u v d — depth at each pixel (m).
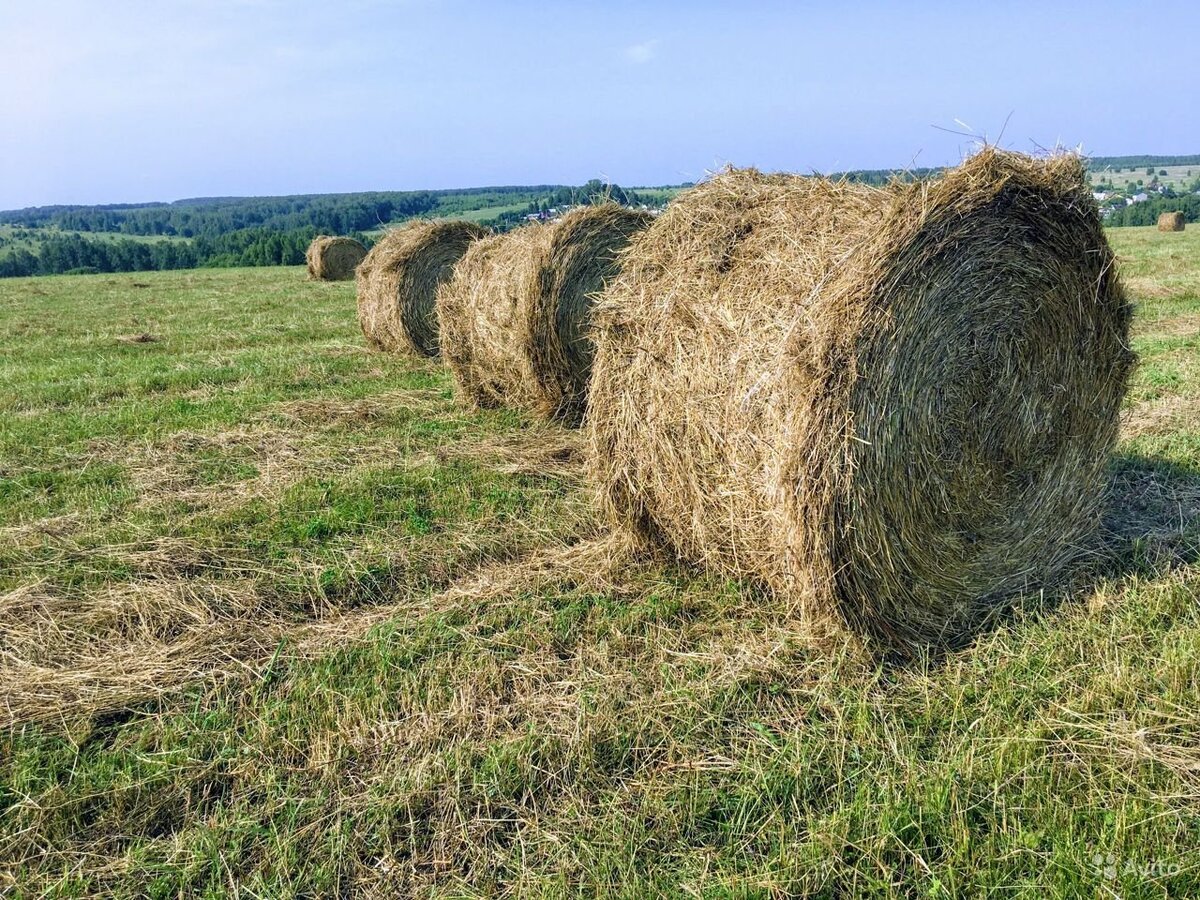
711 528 4.87
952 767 3.37
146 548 5.87
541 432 8.64
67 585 5.35
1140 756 3.42
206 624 4.85
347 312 19.14
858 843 3.05
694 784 3.43
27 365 12.97
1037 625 4.52
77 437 8.59
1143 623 4.39
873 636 4.38
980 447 4.64
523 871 3.04
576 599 5.04
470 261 9.50
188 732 3.90
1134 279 17.20
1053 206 4.68
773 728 3.81
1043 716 3.70
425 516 6.37
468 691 4.11
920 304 4.24
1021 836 3.02
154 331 16.78
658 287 5.01
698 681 4.14
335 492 6.80
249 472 7.43
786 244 4.52
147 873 3.13
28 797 3.46
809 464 4.11
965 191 4.36
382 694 4.07
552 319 8.49
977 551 4.71
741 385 4.45
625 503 5.36
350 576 5.36
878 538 4.27
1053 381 4.91
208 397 10.34
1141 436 7.23
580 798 3.40
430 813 3.36
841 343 4.07
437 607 5.01
